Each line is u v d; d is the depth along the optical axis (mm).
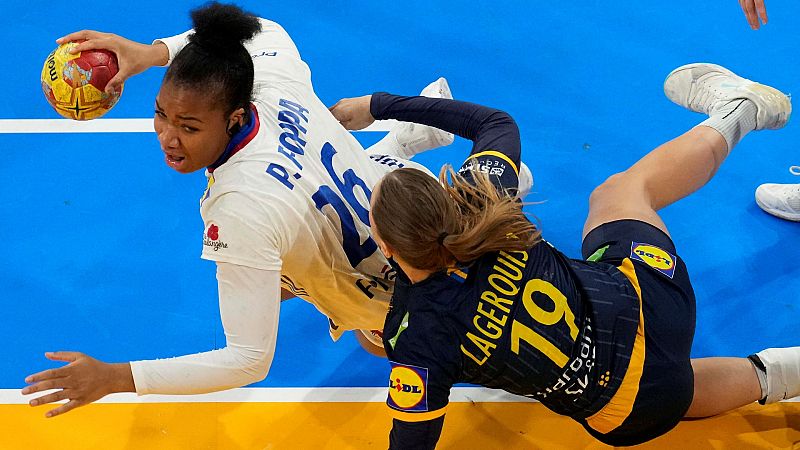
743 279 14422
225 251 8891
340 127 10633
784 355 11609
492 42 18844
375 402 12719
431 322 9289
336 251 10047
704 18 19266
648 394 10242
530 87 17797
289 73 10406
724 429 12383
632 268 10570
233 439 12125
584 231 11977
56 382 8523
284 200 9102
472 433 12297
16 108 17172
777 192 15086
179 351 13328
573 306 9797
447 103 11359
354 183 10250
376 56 18516
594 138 16734
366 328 11688
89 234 14922
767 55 18312
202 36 8336
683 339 10547
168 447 11984
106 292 14070
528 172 14305
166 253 14688
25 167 16031
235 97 8539
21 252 14594
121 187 15750
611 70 18141
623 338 10039
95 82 9430
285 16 19422
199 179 15969
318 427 12344
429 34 19047
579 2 19750
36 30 18938
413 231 8828
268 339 9219
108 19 19281
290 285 11125
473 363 9461
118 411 12359
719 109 13109
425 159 16328
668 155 12367
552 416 12500
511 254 9656
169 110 8414
